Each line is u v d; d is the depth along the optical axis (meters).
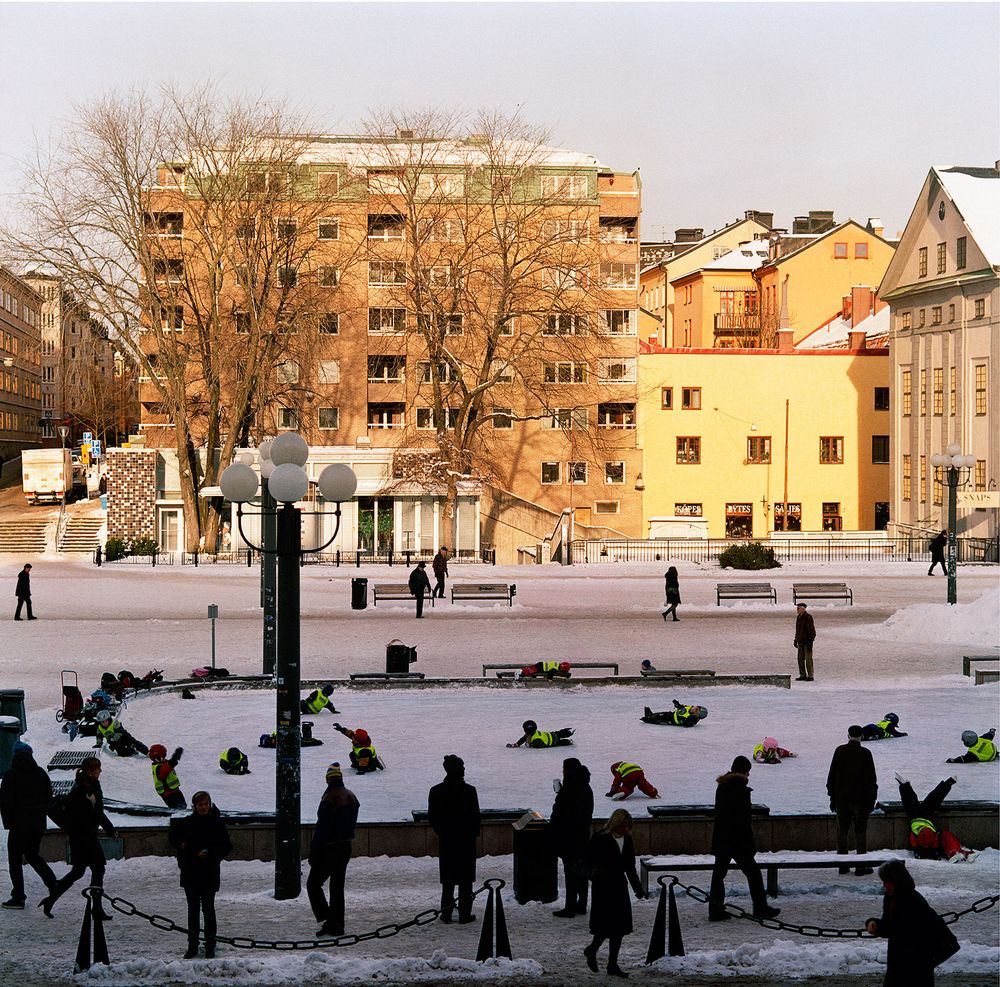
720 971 11.25
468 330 67.69
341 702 26.61
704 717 24.11
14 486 91.62
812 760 20.81
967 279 68.75
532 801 18.05
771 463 81.50
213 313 61.59
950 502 41.22
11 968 11.52
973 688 28.23
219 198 62.22
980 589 49.25
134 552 61.44
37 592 47.03
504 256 64.38
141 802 18.05
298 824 14.24
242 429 66.25
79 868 13.59
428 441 65.50
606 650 34.00
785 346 84.62
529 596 46.56
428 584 41.72
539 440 75.31
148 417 70.25
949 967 11.22
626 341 76.19
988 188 70.88
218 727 23.89
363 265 72.94
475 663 31.59
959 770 19.92
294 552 14.40
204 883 11.98
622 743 22.31
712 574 54.22
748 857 13.12
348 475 14.79
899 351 76.69
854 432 82.19
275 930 12.76
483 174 71.94
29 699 26.11
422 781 19.45
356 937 11.60
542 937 12.54
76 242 58.62
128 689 26.08
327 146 76.62
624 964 11.53
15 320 114.12
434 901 13.88
